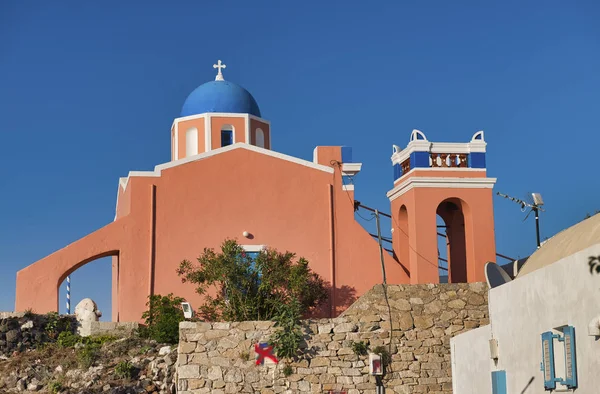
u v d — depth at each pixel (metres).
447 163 37.12
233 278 34.50
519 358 20.19
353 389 27.20
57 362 31.33
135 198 36.72
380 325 27.77
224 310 34.16
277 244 37.28
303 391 27.03
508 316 20.83
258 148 38.06
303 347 27.30
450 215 39.56
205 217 37.09
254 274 34.97
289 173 38.00
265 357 27.11
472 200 36.78
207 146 42.72
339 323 27.66
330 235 37.53
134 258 36.19
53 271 35.50
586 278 17.23
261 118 44.03
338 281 37.16
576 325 17.58
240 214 37.34
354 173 38.38
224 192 37.44
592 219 21.86
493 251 36.50
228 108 43.47
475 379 23.36
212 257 35.41
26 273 35.31
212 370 27.00
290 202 37.75
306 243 37.44
